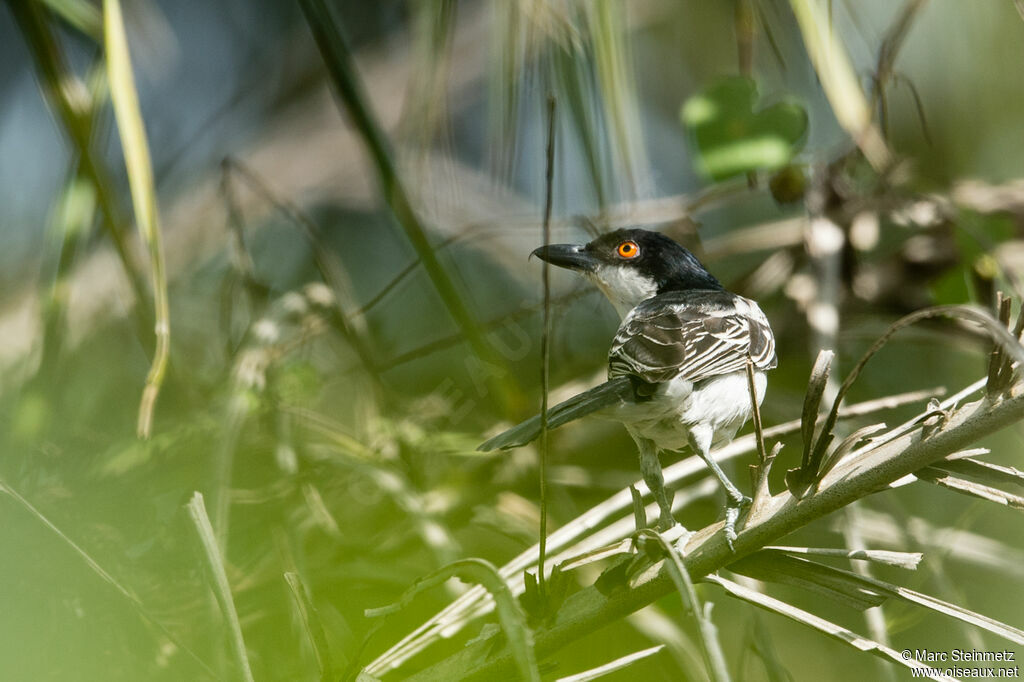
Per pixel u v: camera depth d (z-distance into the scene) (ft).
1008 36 29.53
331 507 25.12
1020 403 14.39
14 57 36.01
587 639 22.50
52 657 16.29
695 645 23.90
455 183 30.58
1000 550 25.44
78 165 22.77
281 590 21.61
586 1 19.47
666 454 31.89
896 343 31.65
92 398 28.27
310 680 19.61
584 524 19.71
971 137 31.71
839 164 29.40
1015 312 27.48
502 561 26.00
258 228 35.53
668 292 27.76
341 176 37.83
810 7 17.61
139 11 24.62
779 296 31.73
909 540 25.04
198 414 25.16
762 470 15.72
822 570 15.23
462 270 33.60
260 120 39.50
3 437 25.02
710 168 25.22
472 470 26.94
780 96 26.48
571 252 30.17
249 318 28.99
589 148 20.47
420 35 20.61
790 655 28.40
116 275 28.84
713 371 23.08
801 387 30.83
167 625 20.20
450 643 21.67
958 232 28.14
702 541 16.02
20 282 33.50
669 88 39.68
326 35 22.91
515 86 19.85
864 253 31.60
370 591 22.49
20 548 16.48
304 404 25.76
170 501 23.21
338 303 26.89
